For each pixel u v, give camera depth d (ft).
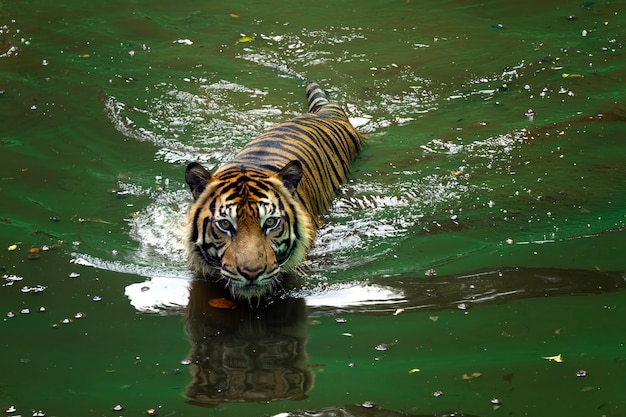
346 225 35.40
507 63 49.83
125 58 51.11
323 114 42.09
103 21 56.34
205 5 58.95
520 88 47.03
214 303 30.48
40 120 44.24
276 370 26.45
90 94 46.62
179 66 49.93
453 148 41.29
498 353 26.96
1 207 36.45
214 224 30.71
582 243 33.30
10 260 32.60
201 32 54.60
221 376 26.22
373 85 47.91
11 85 47.88
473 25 55.01
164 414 24.35
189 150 41.22
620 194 36.88
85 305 30.14
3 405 24.89
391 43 52.80
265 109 45.16
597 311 29.01
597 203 36.27
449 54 51.16
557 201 36.47
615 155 40.09
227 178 31.81
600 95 45.88
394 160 40.52
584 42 52.06
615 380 25.39
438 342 27.71
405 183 38.50
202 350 27.63
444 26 55.01
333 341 28.02
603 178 38.14
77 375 26.35
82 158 40.63
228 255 29.99
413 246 33.83
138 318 29.48
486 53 51.11
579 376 25.64
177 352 27.55
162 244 34.14
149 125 43.39
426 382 25.61
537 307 29.43
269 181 31.78
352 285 31.40
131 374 26.35
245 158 35.29
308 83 47.16
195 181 31.89
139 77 48.60
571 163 39.50
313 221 34.50
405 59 50.72
